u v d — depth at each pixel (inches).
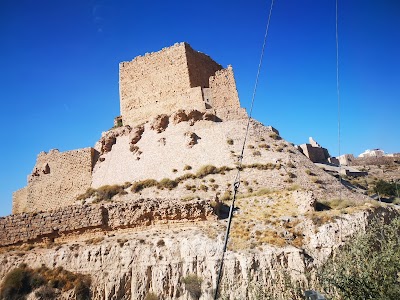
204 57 2571.4
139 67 2546.8
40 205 2258.9
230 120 2164.1
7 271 1246.3
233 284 1002.1
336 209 1320.1
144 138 2231.8
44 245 1332.4
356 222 1131.3
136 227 1331.2
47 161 2372.0
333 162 2893.7
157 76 2465.6
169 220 1326.3
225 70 2333.9
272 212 1385.3
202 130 2114.9
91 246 1259.8
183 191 1803.6
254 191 1699.1
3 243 1355.8
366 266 499.2
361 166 2984.7
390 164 3117.6
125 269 1168.2
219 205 1446.9
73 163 2281.0
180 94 2358.5
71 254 1245.1
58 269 1208.2
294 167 1840.6
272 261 1056.2
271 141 2036.2
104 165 2225.6
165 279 1120.8
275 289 838.5
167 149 2090.3
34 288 1169.4
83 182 2209.6
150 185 1923.0
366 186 2234.3
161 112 2384.4
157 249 1194.6
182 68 2397.9
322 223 1175.6
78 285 1147.9
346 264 522.0
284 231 1195.9
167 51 2477.9
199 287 1070.4
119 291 1135.6
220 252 1128.2
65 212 1376.7
